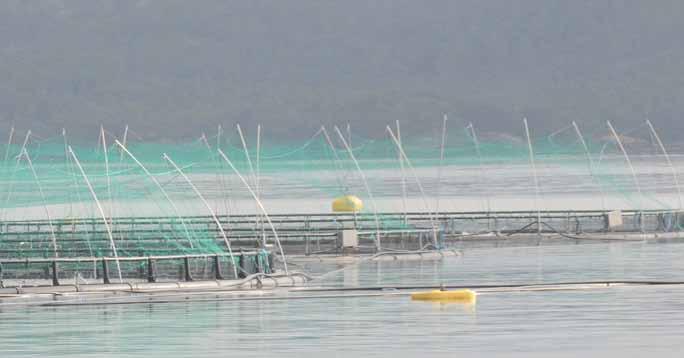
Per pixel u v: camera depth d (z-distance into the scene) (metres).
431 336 94.19
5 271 136.88
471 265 153.00
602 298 114.56
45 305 113.69
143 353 88.81
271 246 148.75
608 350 87.56
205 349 90.06
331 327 99.19
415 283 131.75
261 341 93.06
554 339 92.06
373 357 86.19
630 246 180.38
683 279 131.12
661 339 91.44
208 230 186.62
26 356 88.19
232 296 119.62
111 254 148.62
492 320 101.50
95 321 103.62
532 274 140.25
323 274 142.88
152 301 116.06
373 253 168.12
